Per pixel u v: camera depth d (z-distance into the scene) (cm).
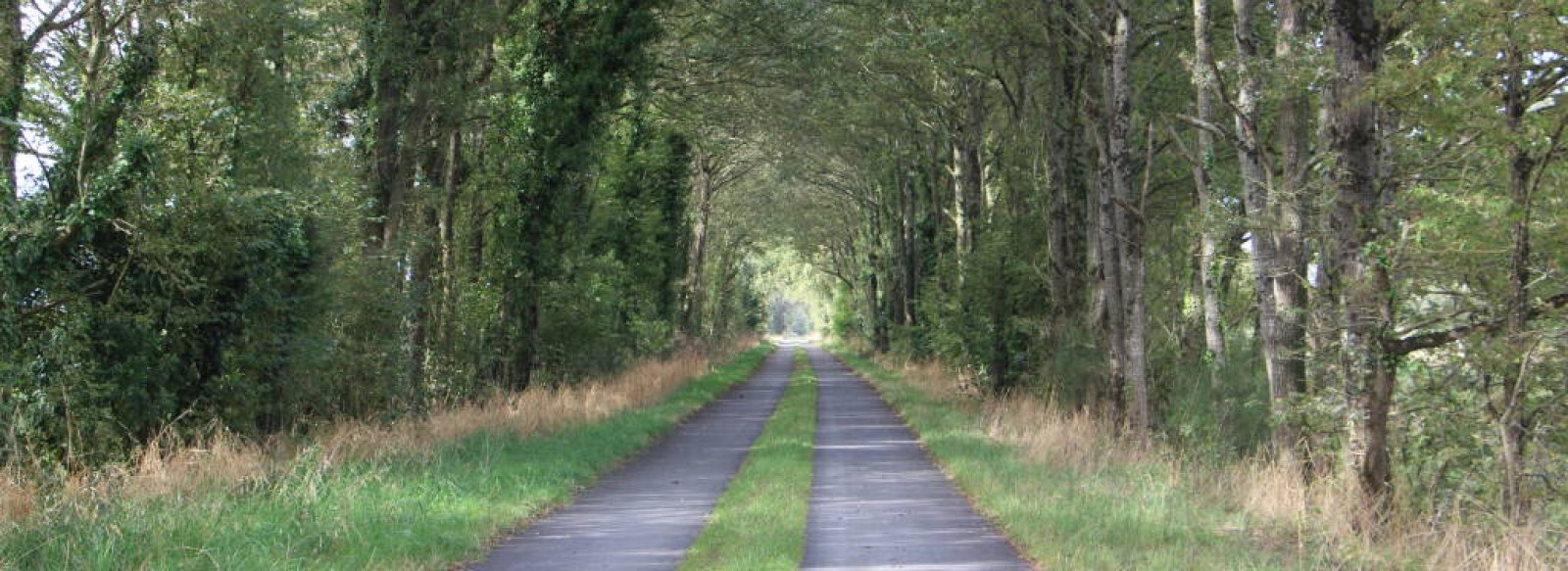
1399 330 888
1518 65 814
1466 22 800
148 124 1300
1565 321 822
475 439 1540
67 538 737
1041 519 952
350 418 1684
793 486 1242
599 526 1014
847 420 2422
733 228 6372
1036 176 2583
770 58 2673
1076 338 2067
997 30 1975
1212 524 936
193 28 1370
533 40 2344
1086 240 2248
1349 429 891
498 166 2461
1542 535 773
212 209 1312
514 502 1081
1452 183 930
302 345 1515
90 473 1095
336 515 891
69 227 1211
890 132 3541
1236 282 2089
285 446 1334
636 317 3544
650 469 1501
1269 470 1063
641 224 3416
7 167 1229
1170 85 1911
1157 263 2419
